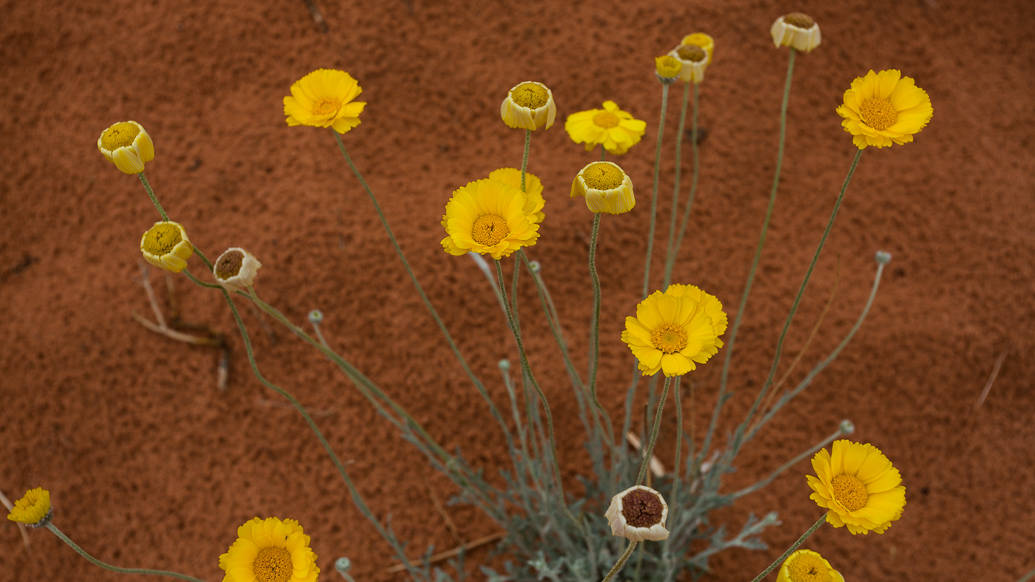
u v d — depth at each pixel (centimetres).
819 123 118
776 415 104
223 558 73
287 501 100
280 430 102
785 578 69
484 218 73
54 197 110
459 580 95
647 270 88
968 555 100
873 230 112
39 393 103
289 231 107
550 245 109
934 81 122
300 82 80
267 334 105
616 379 105
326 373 104
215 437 102
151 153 78
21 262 108
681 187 112
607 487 94
